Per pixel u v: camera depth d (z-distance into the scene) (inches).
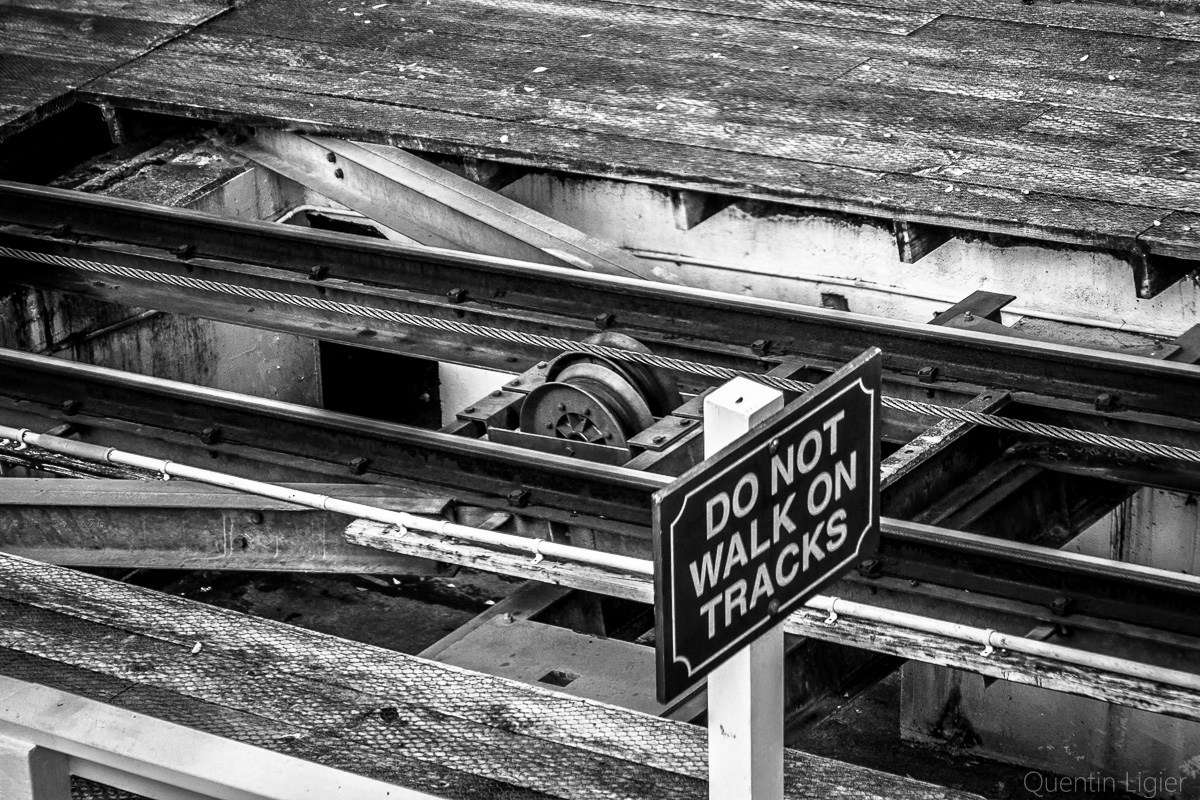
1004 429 300.0
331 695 216.1
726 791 152.1
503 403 317.1
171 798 171.6
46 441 314.0
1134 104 408.8
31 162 458.6
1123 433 297.6
